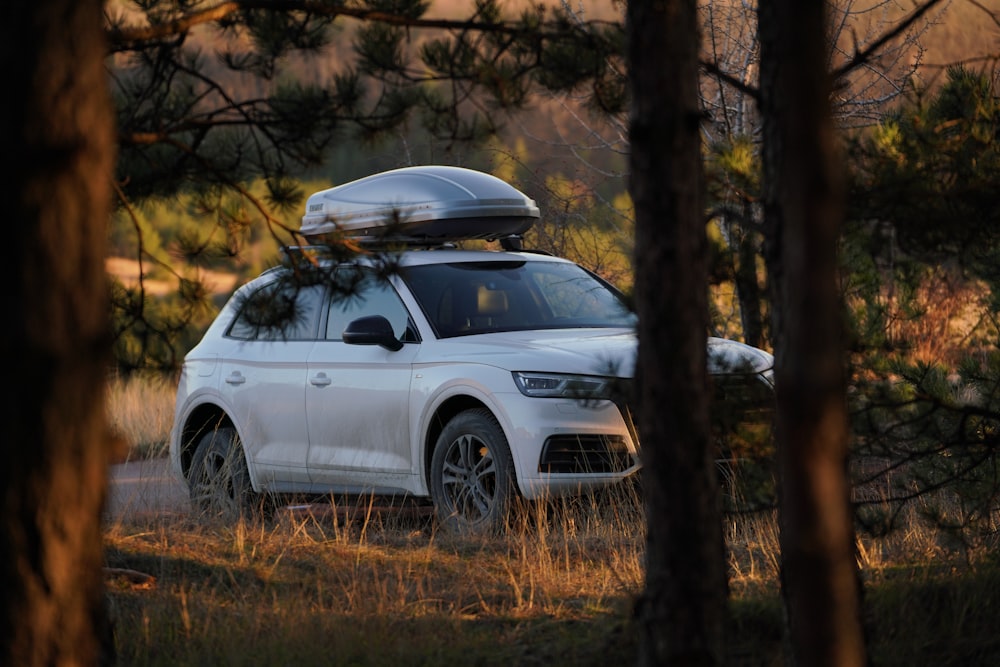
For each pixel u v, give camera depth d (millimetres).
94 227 11656
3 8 11211
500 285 31750
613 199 47562
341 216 31844
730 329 41000
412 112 18156
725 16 39281
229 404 34469
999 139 18828
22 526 11445
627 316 30359
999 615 19031
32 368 11336
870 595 19719
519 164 45594
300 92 18172
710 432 12766
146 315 19406
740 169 18797
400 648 18703
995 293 24547
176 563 24594
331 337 32500
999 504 22781
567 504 27172
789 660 14211
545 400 27062
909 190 16859
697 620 12641
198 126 18203
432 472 29391
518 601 21672
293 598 21344
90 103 11531
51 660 11625
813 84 10320
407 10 17562
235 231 19781
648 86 12445
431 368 29516
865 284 24266
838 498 10703
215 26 18250
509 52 17406
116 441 12469
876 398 19766
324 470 31984
